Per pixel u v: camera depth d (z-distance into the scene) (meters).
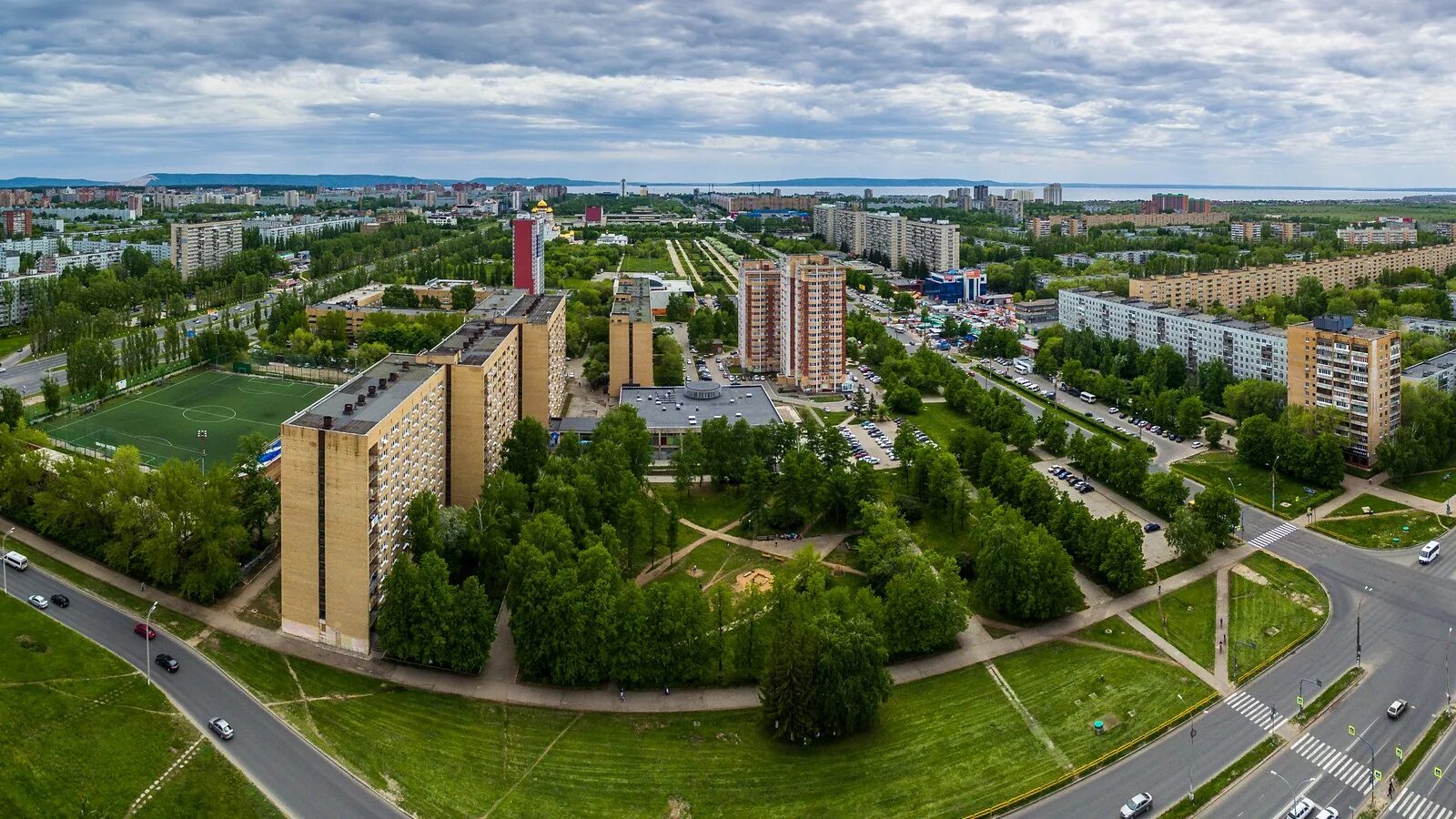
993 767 189.75
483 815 175.50
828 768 189.12
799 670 194.62
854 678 195.62
